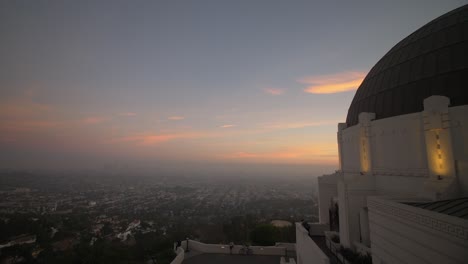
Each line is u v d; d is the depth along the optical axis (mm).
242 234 53375
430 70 14867
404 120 15023
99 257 29922
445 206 9766
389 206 10375
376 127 17141
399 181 15164
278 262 25031
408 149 14703
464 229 6871
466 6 16516
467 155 11883
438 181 12461
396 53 18484
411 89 15414
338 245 17766
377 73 19312
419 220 8602
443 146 12641
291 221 79688
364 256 14516
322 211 24594
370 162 17406
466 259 6785
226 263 24703
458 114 12281
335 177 24406
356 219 16750
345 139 21391
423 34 17172
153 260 28125
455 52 14250
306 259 17984
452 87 13438
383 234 10773
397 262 9734
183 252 26078
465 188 11766
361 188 16953
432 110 13133
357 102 20812
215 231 65000
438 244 7758
